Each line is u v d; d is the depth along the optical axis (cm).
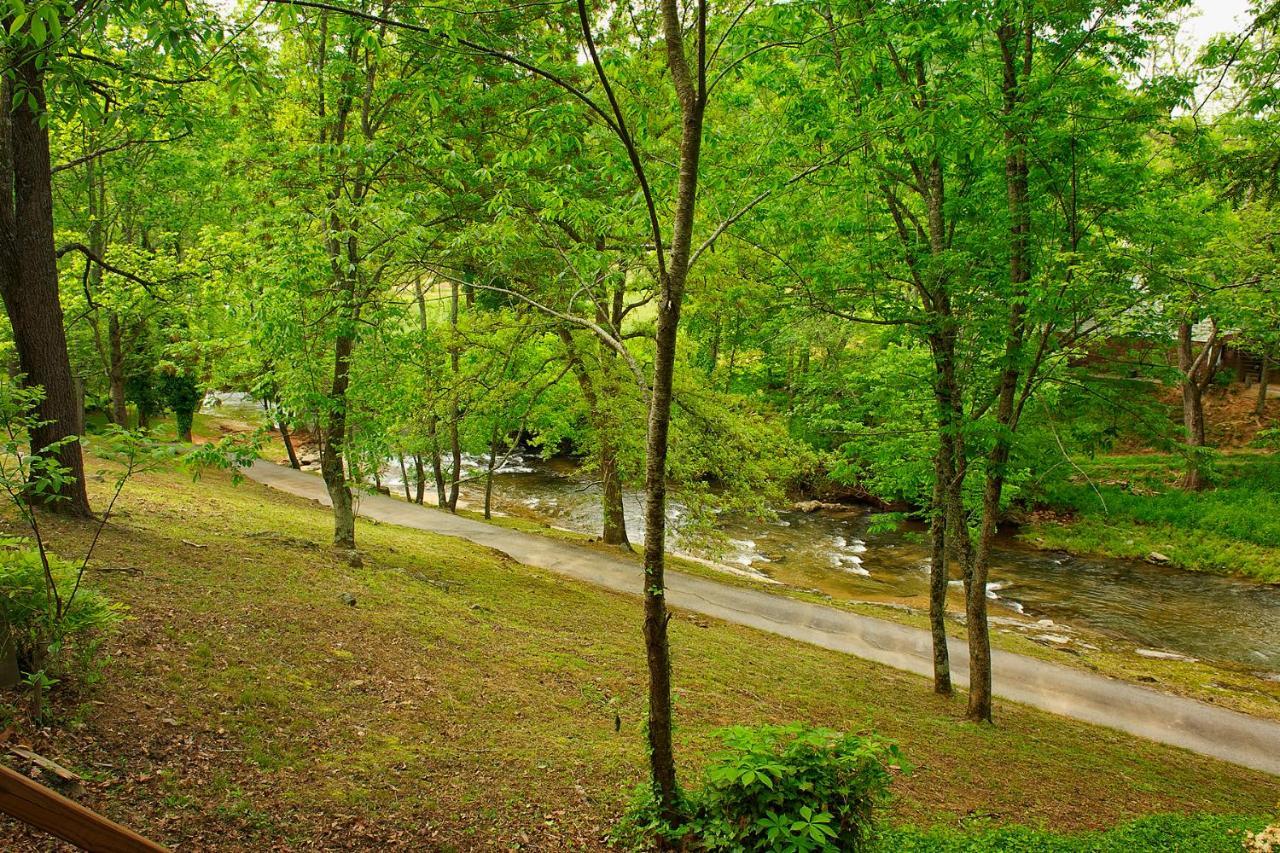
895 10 821
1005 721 1203
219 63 579
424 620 1093
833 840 510
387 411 1324
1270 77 889
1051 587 2283
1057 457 1169
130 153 2011
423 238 1191
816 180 1009
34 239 1026
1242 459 2803
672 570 2070
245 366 1343
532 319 1700
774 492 1772
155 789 530
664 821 608
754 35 834
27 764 486
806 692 1191
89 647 644
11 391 557
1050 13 910
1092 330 1003
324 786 605
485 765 713
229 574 1034
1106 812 895
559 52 1267
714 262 1568
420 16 617
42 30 396
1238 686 1548
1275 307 989
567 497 3412
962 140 944
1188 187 1050
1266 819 892
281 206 1279
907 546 2703
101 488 1443
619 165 1005
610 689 1020
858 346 2127
